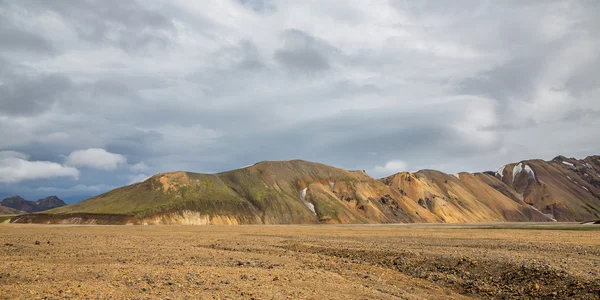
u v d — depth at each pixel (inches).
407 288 1006.4
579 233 2586.1
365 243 1881.2
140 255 1428.4
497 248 1581.0
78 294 732.0
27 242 1802.4
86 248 1625.2
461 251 1449.3
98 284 832.3
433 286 1037.8
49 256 1376.7
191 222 7583.7
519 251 1444.4
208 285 860.0
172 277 931.3
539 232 2787.9
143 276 933.2
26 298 695.1
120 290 783.7
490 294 941.8
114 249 1604.3
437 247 1635.1
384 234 2662.4
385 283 1047.0
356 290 902.4
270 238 2310.5
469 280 1053.2
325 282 974.4
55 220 6737.2
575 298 827.4
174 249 1646.2
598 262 1123.9
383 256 1432.1
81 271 995.9
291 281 960.3
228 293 789.9
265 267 1200.8
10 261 1222.3
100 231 3056.1
